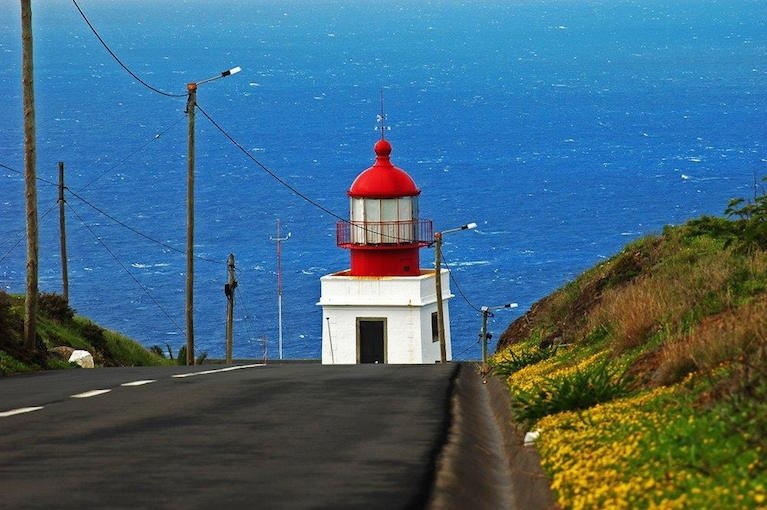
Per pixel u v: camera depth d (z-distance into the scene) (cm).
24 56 10325
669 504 3048
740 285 6581
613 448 3859
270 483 3772
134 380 7662
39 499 3506
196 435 4816
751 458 3288
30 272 10381
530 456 4412
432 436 4834
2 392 6881
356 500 3528
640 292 7544
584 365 6644
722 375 4347
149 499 3512
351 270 19162
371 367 9712
